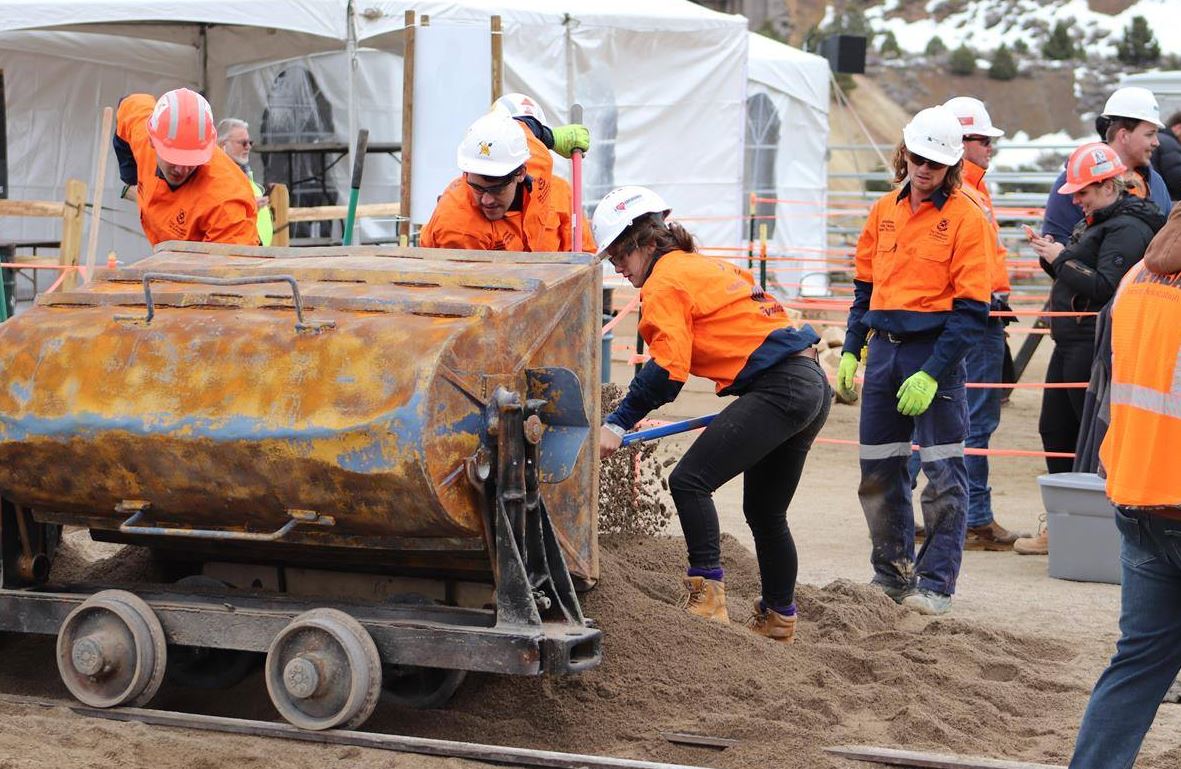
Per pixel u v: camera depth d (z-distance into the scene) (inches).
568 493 214.1
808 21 2493.8
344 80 681.6
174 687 234.2
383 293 207.0
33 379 209.6
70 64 684.7
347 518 195.5
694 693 220.1
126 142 290.0
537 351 205.3
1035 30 2581.2
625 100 738.2
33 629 219.1
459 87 363.6
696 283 233.8
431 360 187.5
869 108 2039.9
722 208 784.9
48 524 228.4
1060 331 370.3
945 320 283.0
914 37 2549.2
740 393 240.7
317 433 189.3
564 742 209.2
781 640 251.0
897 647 253.8
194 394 199.2
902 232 285.3
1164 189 361.7
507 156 247.8
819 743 199.2
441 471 188.4
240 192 279.9
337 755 194.2
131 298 216.1
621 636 229.3
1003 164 1988.2
